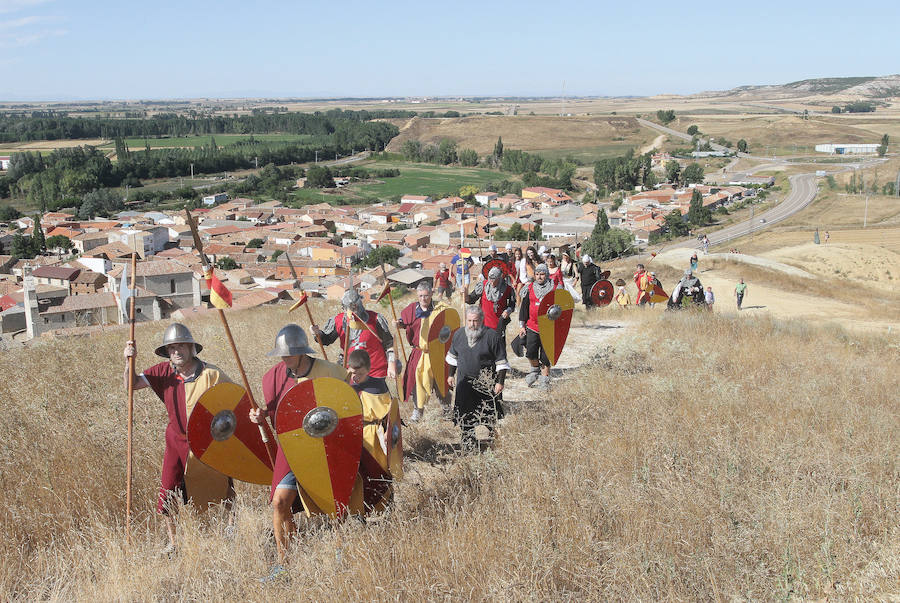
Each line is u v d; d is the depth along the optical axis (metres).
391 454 5.43
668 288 35.94
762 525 4.78
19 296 68.88
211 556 4.79
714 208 144.38
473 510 5.20
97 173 189.88
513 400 9.49
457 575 4.32
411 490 6.00
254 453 5.52
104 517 5.36
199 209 161.62
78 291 76.75
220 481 5.63
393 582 4.22
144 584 4.41
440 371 8.37
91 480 5.79
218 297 5.18
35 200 173.00
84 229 131.25
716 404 7.91
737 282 38.72
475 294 10.31
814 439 6.71
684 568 4.34
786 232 94.88
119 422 6.93
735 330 15.73
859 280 57.78
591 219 143.75
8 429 6.82
